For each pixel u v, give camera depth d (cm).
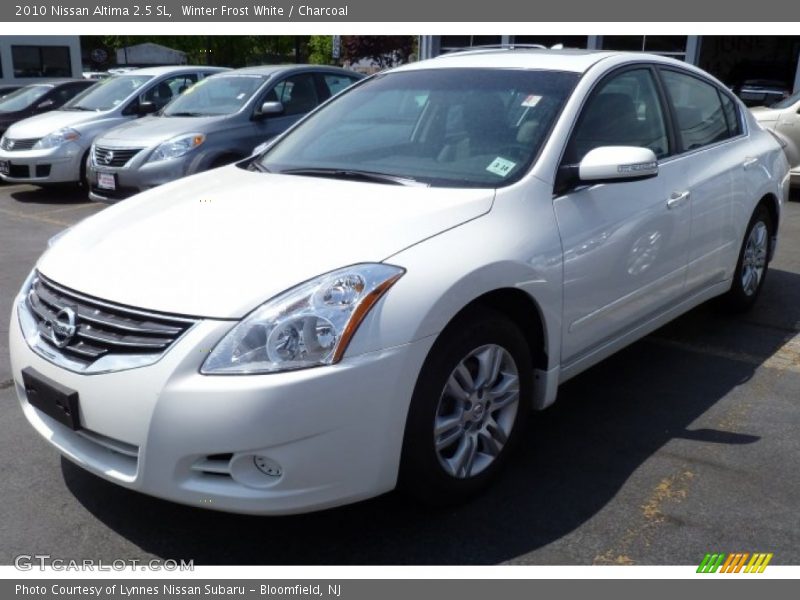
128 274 272
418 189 321
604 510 302
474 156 341
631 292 369
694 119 442
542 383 330
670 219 388
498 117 355
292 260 264
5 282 621
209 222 301
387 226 282
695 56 1669
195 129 845
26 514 301
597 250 338
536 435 361
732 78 1919
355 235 276
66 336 269
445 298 268
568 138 341
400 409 262
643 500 309
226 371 243
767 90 1792
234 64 4266
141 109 1038
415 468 275
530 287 303
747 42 1911
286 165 382
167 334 251
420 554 278
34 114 1260
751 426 371
